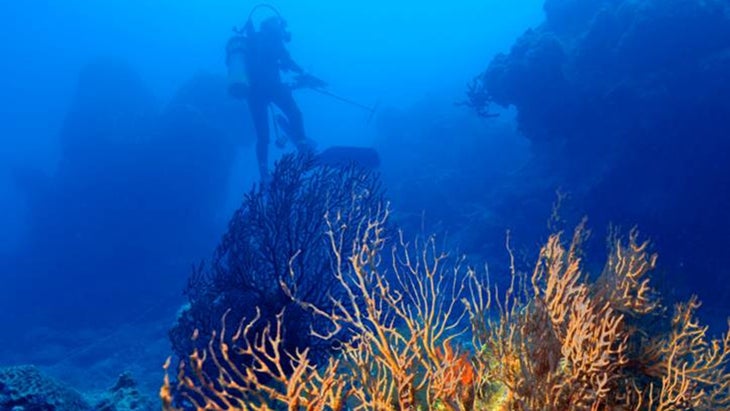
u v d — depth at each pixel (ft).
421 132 79.87
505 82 42.14
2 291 79.87
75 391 20.63
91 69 94.17
